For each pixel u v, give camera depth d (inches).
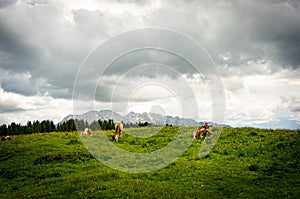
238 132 1357.0
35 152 1190.9
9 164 1070.4
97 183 795.4
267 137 1236.5
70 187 776.3
